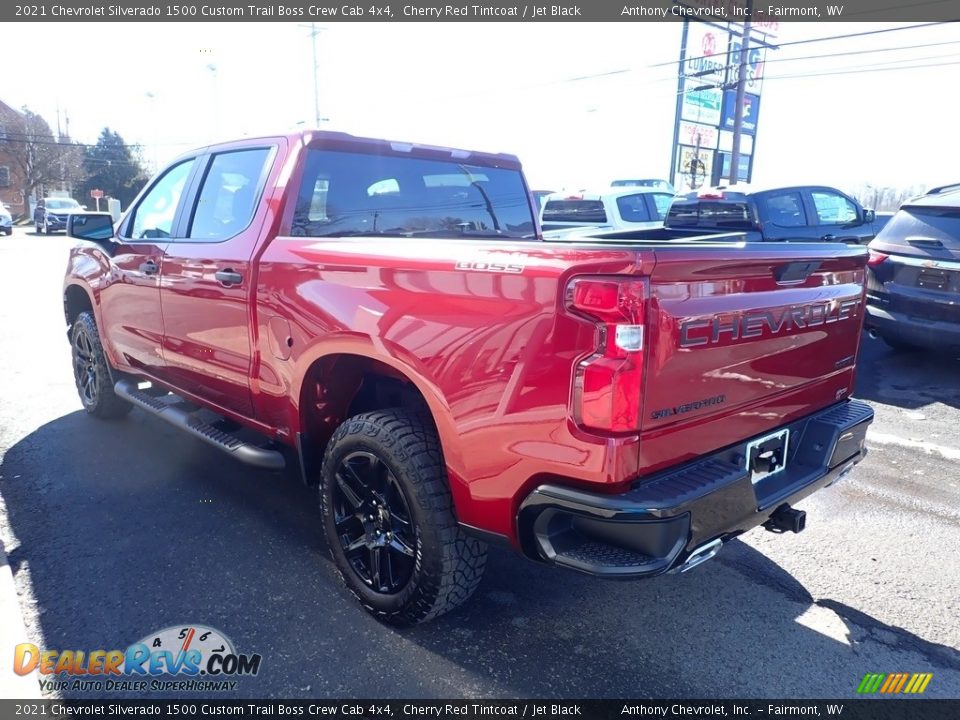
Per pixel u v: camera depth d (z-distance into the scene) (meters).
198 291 3.87
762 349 2.71
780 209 8.94
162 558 3.61
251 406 3.76
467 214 4.39
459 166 4.31
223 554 3.66
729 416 2.64
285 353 3.32
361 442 2.93
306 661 2.85
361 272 2.92
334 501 3.18
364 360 3.12
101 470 4.70
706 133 30.47
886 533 4.00
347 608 3.21
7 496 4.30
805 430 3.13
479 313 2.48
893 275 7.09
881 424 5.90
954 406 6.36
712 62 29.19
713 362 2.47
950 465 4.99
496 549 3.84
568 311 2.27
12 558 3.58
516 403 2.39
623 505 2.22
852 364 3.39
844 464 3.19
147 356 4.62
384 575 3.05
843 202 9.86
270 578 3.45
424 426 2.88
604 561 2.29
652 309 2.20
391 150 3.90
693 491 2.33
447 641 2.99
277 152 3.66
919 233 6.96
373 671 2.80
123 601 3.23
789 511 2.90
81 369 5.77
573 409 2.26
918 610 3.28
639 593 3.39
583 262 2.23
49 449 5.06
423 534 2.78
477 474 2.55
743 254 2.50
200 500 4.29
